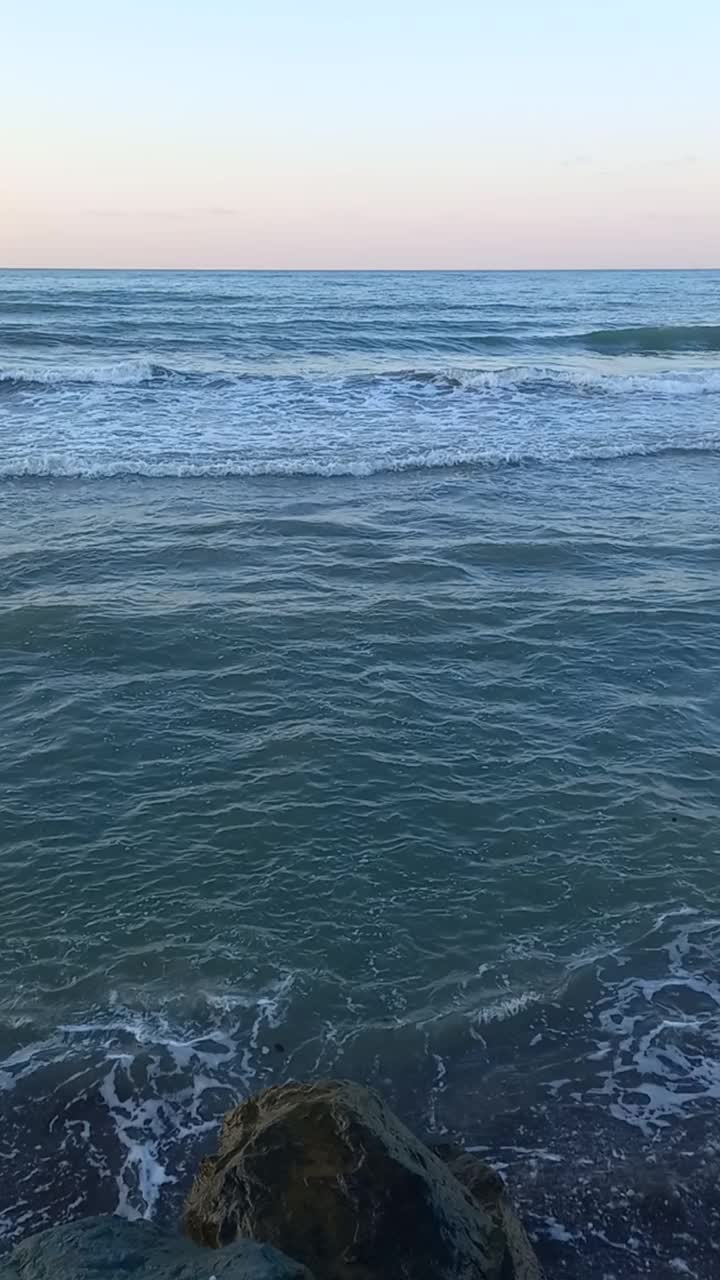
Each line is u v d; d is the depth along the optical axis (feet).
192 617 29.53
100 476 44.68
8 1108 13.24
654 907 17.56
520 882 18.15
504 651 27.94
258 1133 10.50
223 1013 14.97
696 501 43.55
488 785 21.21
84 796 20.54
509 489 44.80
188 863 18.44
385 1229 9.73
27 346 86.43
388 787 21.04
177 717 23.91
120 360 78.95
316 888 17.84
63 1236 10.04
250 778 21.34
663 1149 12.90
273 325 110.22
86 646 27.48
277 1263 8.90
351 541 37.06
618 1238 11.72
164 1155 12.69
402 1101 13.56
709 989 15.71
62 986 15.40
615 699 25.27
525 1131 13.12
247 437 52.80
